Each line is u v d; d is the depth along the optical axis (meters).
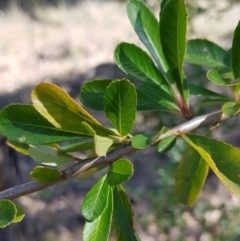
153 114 0.66
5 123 0.15
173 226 0.60
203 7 0.66
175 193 0.20
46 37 1.92
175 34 0.17
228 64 0.23
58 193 1.05
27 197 1.02
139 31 0.19
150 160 1.03
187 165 0.20
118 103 0.15
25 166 0.99
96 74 1.46
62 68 1.59
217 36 0.89
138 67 0.19
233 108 0.17
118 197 0.16
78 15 2.12
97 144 0.14
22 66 1.66
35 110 0.15
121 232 0.16
